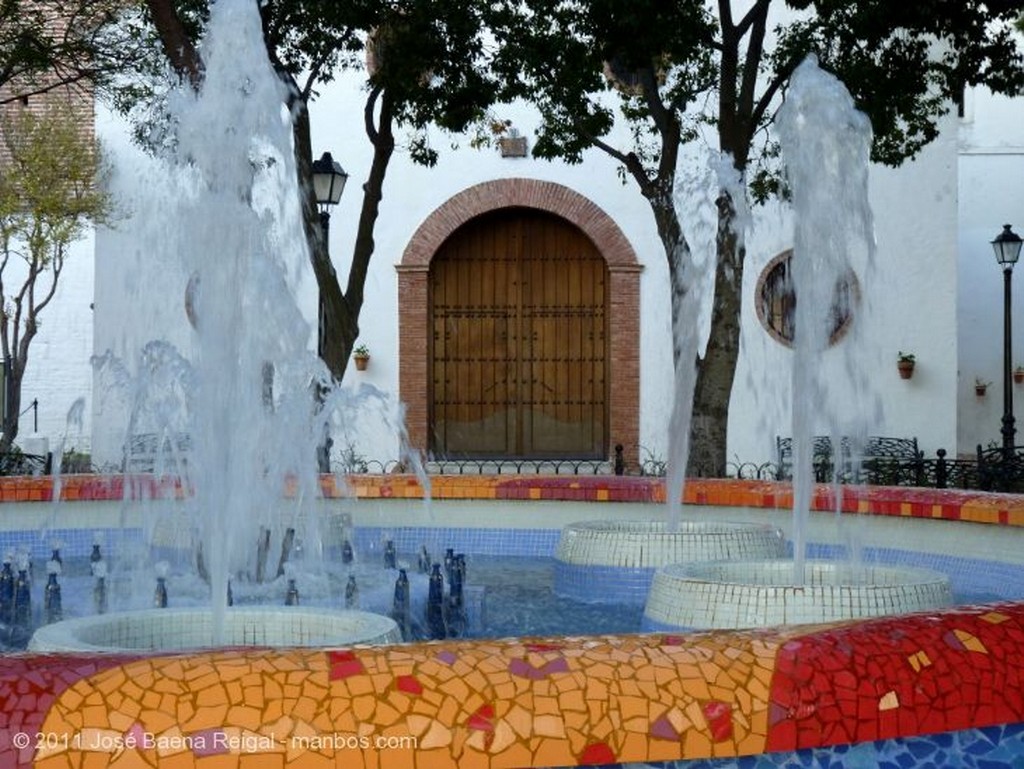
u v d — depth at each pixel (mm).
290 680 2041
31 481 7949
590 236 17297
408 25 10586
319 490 7957
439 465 17156
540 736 2018
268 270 6770
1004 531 5980
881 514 6699
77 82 14461
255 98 6227
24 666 2088
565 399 17750
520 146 17281
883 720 2174
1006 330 14891
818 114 6520
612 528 6340
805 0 10664
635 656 2184
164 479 7660
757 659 2197
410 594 6012
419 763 1973
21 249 16703
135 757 1925
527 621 5562
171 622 3695
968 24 10648
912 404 16938
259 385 6641
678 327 11703
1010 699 2295
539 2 10898
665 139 11766
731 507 7453
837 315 15367
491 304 17812
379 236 17328
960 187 19625
